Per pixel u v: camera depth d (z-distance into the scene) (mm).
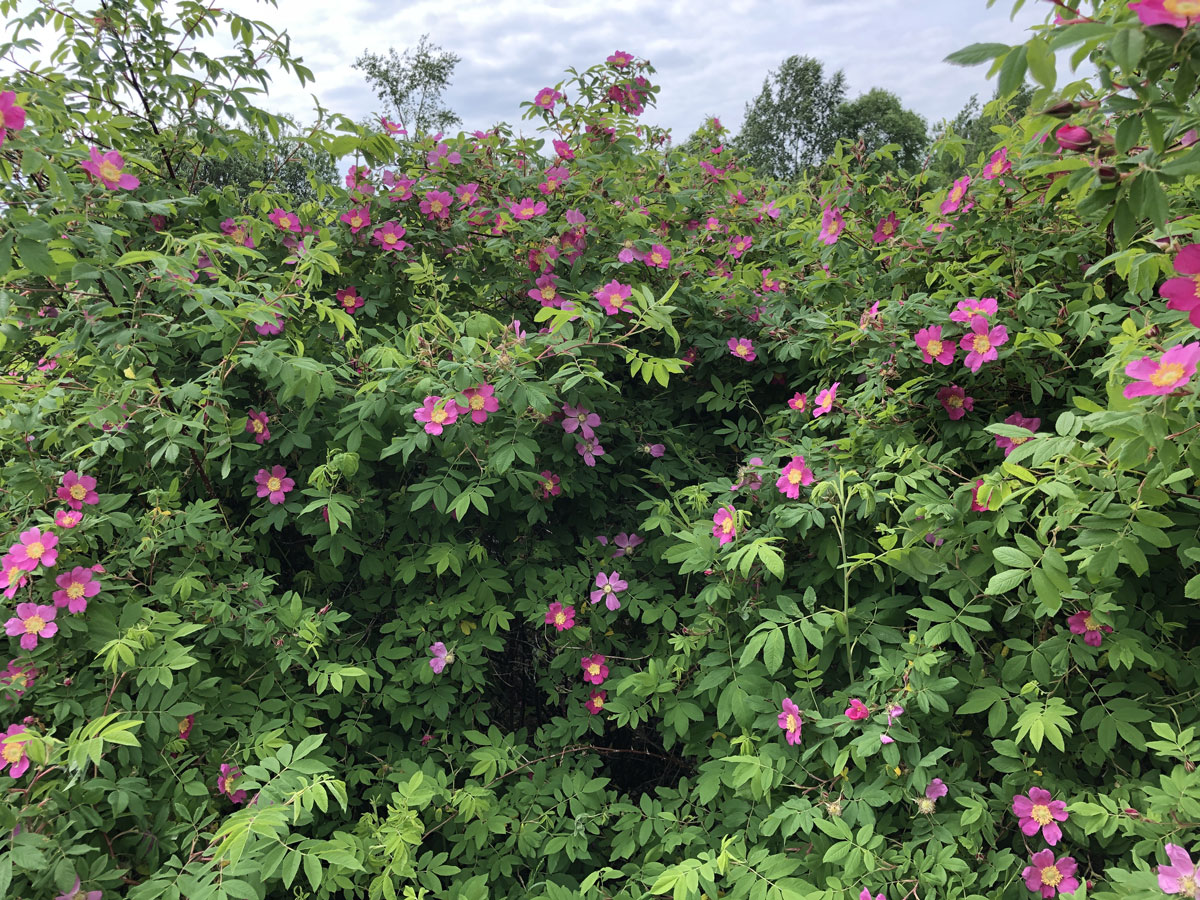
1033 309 2352
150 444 2203
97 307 2207
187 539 2270
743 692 2221
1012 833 1970
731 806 2203
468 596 2727
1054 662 1862
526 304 3539
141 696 1952
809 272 3529
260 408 2801
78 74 3086
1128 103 1148
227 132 3234
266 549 2750
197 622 2256
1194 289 1276
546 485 2760
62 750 1668
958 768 1915
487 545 3152
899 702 1905
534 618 2812
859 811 1872
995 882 1805
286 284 2803
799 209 4031
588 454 2865
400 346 2846
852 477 2293
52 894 1633
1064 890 1725
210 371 2533
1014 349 2154
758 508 2762
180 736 2025
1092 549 1594
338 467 2402
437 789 2311
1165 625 1930
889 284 2861
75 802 1749
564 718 2971
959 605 1969
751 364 3492
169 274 2217
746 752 2154
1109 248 2301
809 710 2109
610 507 3279
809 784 2092
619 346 2586
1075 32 1014
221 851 1538
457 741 2666
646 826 2338
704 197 4461
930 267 2779
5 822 1542
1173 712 1832
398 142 3518
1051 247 2516
